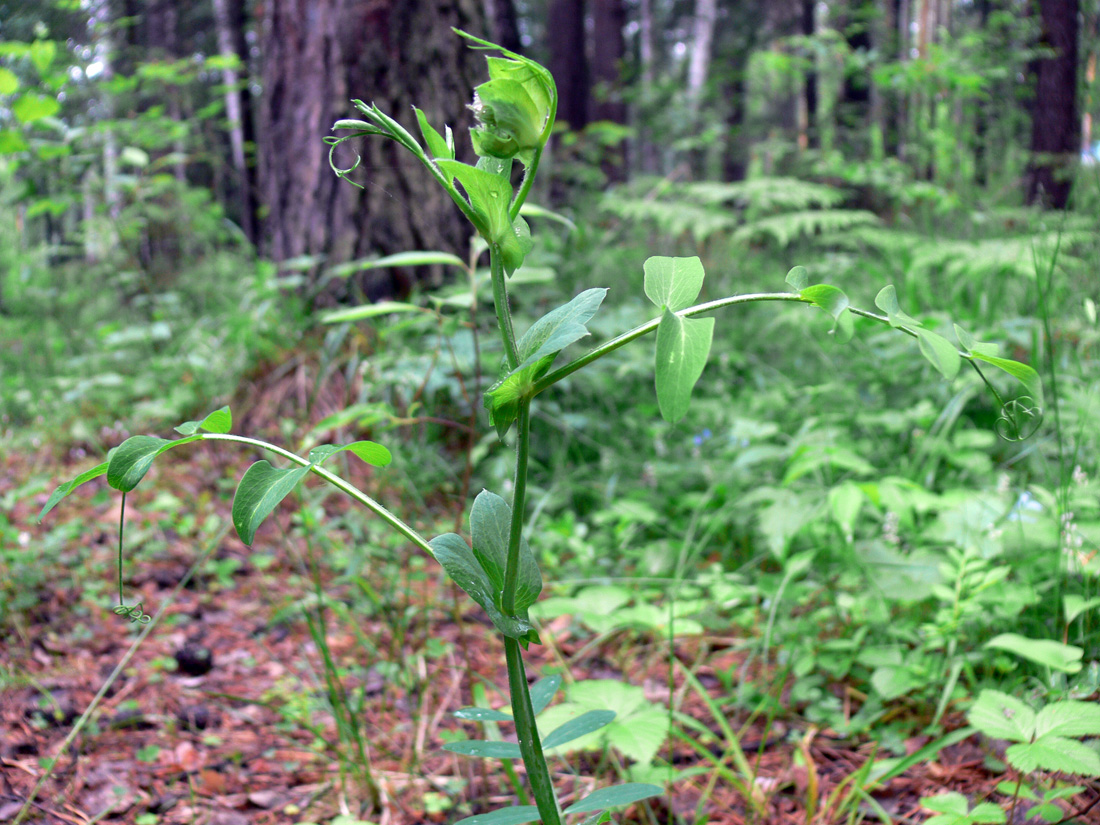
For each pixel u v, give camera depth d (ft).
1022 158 19.08
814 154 21.26
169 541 9.73
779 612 7.04
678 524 9.61
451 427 11.60
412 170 13.11
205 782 5.67
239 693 6.95
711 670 7.18
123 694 6.79
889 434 10.00
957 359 2.81
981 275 11.80
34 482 10.52
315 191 13.50
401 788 5.73
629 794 3.40
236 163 30.66
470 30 13.65
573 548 8.58
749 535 9.21
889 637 6.62
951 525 6.64
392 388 11.34
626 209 16.40
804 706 6.47
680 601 7.85
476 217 3.07
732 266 16.69
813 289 2.96
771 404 10.73
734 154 32.83
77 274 19.89
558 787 5.67
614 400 12.32
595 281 14.43
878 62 22.17
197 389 12.76
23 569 8.07
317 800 5.58
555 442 11.35
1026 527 6.42
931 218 17.19
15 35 14.65
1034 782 4.88
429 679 7.03
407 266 13.12
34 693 6.61
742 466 9.25
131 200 14.79
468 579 3.15
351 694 6.93
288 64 13.78
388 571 8.76
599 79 38.58
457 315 6.77
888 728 5.94
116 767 5.82
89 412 13.15
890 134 22.66
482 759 5.62
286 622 8.03
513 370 3.10
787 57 23.15
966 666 5.81
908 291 11.89
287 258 14.21
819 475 8.55
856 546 6.89
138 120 13.82
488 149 3.02
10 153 9.99
